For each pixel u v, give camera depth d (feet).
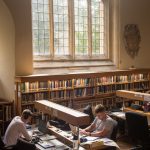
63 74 28.12
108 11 34.14
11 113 26.55
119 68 34.14
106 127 19.16
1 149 17.95
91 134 19.20
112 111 27.37
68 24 31.94
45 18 30.50
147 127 21.01
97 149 16.72
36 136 18.75
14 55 26.71
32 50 27.89
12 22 26.55
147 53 36.22
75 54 32.35
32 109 26.61
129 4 34.50
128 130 22.59
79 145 16.28
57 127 19.63
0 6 27.25
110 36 34.35
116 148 17.11
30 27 27.55
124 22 34.19
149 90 34.88
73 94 29.32
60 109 16.25
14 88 26.68
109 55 34.35
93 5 33.47
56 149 16.28
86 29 33.14
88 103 30.27
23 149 17.48
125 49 34.50
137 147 22.98
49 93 27.71
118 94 27.20
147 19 36.11
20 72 27.14
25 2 27.14
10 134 18.26
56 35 31.19
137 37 35.27
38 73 28.81
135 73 33.73
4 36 27.76
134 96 25.32
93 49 33.60
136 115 21.39
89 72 30.40
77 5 32.42
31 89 26.55
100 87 31.27
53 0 30.81
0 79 28.68
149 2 36.14
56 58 30.96
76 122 14.14
